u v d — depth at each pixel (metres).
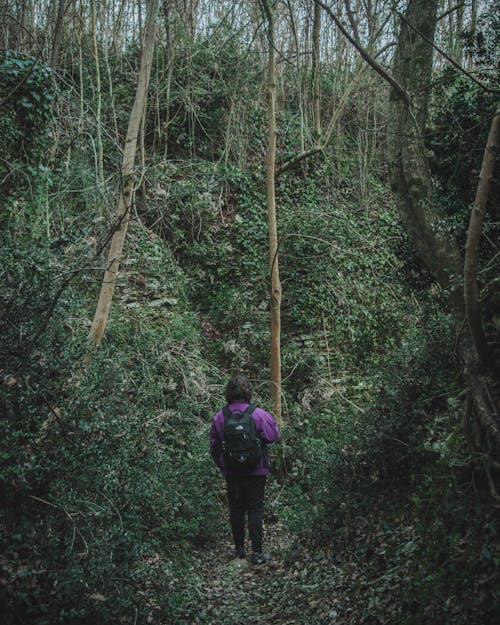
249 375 11.09
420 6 5.33
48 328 3.81
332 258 12.79
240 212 13.80
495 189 5.19
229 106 15.24
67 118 9.42
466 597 3.29
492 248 5.34
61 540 3.47
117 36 15.27
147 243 12.13
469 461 4.03
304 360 11.24
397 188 5.41
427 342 5.90
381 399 5.86
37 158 7.14
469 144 5.34
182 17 15.14
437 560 3.73
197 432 8.22
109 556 3.48
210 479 7.39
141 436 5.49
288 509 7.32
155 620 4.02
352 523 5.29
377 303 12.44
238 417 5.41
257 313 12.04
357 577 4.41
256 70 15.71
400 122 5.40
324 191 14.91
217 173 14.09
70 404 3.86
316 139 15.12
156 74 13.94
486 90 4.21
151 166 13.41
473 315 3.88
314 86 15.12
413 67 5.37
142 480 4.27
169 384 9.10
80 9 12.45
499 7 5.14
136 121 7.53
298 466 8.73
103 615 3.39
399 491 5.14
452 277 4.83
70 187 9.59
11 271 3.72
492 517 3.60
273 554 6.00
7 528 3.31
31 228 6.82
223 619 4.53
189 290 12.54
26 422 3.49
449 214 5.46
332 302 12.18
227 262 12.98
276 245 10.18
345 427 7.04
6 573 3.11
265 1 9.92
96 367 4.25
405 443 5.31
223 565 5.88
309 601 4.45
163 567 4.94
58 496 3.57
